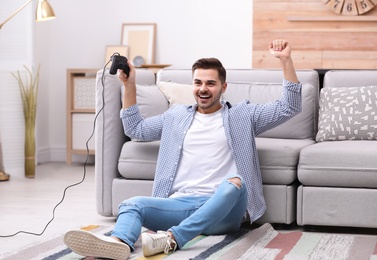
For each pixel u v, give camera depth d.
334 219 3.58
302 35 6.22
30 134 5.87
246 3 6.52
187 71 4.39
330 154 3.55
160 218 3.17
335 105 4.07
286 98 3.51
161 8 6.70
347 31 6.15
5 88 6.00
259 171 3.59
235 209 3.28
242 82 4.30
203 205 3.12
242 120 3.52
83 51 6.87
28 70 6.02
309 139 4.16
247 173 3.46
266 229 3.52
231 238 3.35
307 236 3.43
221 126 3.47
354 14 6.12
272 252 3.09
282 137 4.17
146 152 3.83
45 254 3.06
